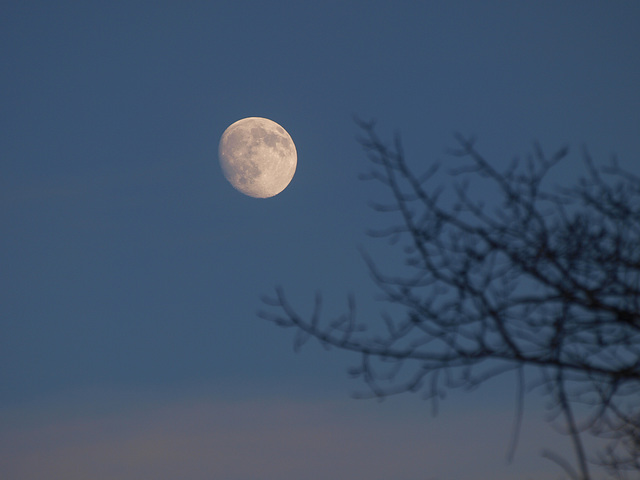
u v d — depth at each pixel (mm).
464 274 19266
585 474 16016
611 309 19266
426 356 19062
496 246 19656
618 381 19031
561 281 19891
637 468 19891
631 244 20328
